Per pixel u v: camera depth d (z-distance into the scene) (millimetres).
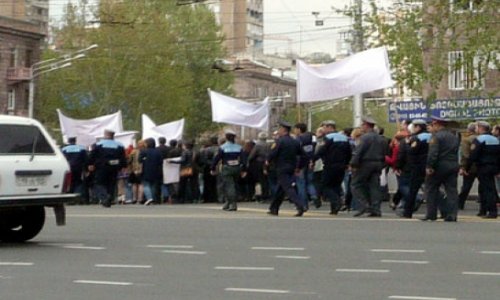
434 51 36094
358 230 20562
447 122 23516
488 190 23906
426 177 22812
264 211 27344
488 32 33875
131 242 18688
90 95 85375
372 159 24266
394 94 53500
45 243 18641
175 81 86312
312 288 13055
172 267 15164
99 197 30719
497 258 16000
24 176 18016
